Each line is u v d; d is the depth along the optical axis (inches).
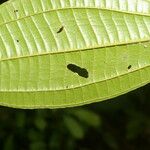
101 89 12.1
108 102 32.4
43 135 31.9
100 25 12.0
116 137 38.7
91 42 12.0
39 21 12.0
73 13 12.0
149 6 12.1
